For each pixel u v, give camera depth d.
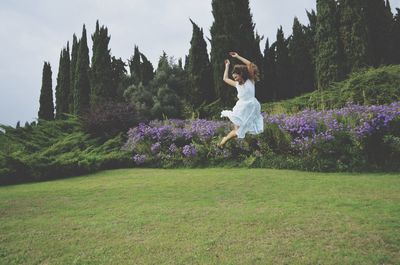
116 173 13.79
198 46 23.88
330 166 11.89
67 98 38.59
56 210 8.45
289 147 13.09
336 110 13.84
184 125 17.00
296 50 25.12
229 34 21.62
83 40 32.91
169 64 28.17
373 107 12.48
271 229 6.48
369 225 6.34
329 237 5.98
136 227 6.98
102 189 10.48
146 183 10.98
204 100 23.53
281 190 9.16
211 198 8.79
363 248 5.55
